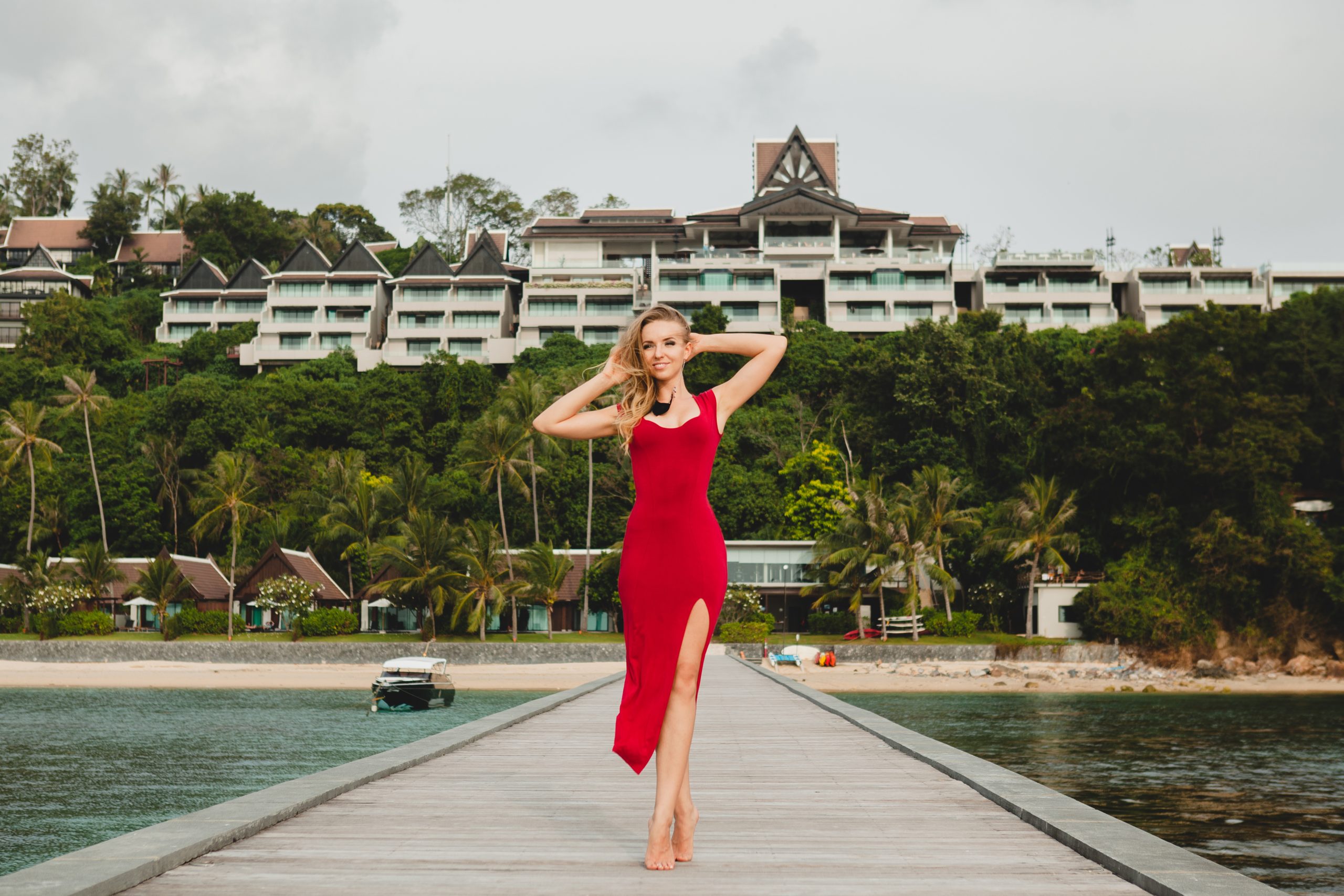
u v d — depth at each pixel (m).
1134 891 3.66
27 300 89.12
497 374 78.81
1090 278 80.00
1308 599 46.59
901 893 3.65
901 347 63.88
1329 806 17.66
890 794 6.07
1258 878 12.88
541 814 5.24
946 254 89.75
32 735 25.69
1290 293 78.50
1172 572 47.50
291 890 3.64
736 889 3.70
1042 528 49.25
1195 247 85.06
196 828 4.39
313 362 76.69
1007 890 3.68
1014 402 62.16
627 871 3.99
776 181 88.12
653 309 3.97
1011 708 34.59
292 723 28.50
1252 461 46.53
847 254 84.44
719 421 4.03
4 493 58.66
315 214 115.62
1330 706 35.78
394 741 24.41
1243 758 23.34
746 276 77.25
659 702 3.88
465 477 57.62
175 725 27.78
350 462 61.12
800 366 67.12
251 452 61.72
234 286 88.25
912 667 44.16
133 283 100.12
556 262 86.88
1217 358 51.16
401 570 49.78
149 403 68.81
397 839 4.57
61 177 120.69
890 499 52.50
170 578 48.56
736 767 7.41
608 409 4.04
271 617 52.91
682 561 3.89
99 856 3.83
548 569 46.84
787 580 51.84
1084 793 18.91
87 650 45.47
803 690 16.09
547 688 38.84
